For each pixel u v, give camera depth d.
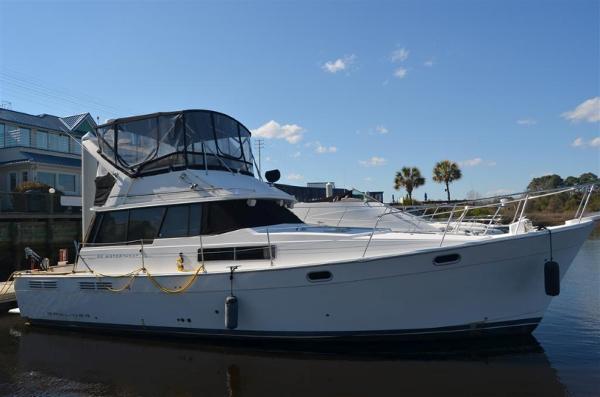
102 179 10.08
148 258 9.01
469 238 7.75
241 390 6.68
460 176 35.81
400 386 6.59
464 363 7.27
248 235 8.37
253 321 7.88
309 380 6.89
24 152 27.88
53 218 21.97
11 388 7.11
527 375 6.79
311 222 13.45
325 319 7.60
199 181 8.95
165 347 8.48
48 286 9.87
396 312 7.45
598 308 10.53
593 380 6.59
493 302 7.45
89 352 8.48
